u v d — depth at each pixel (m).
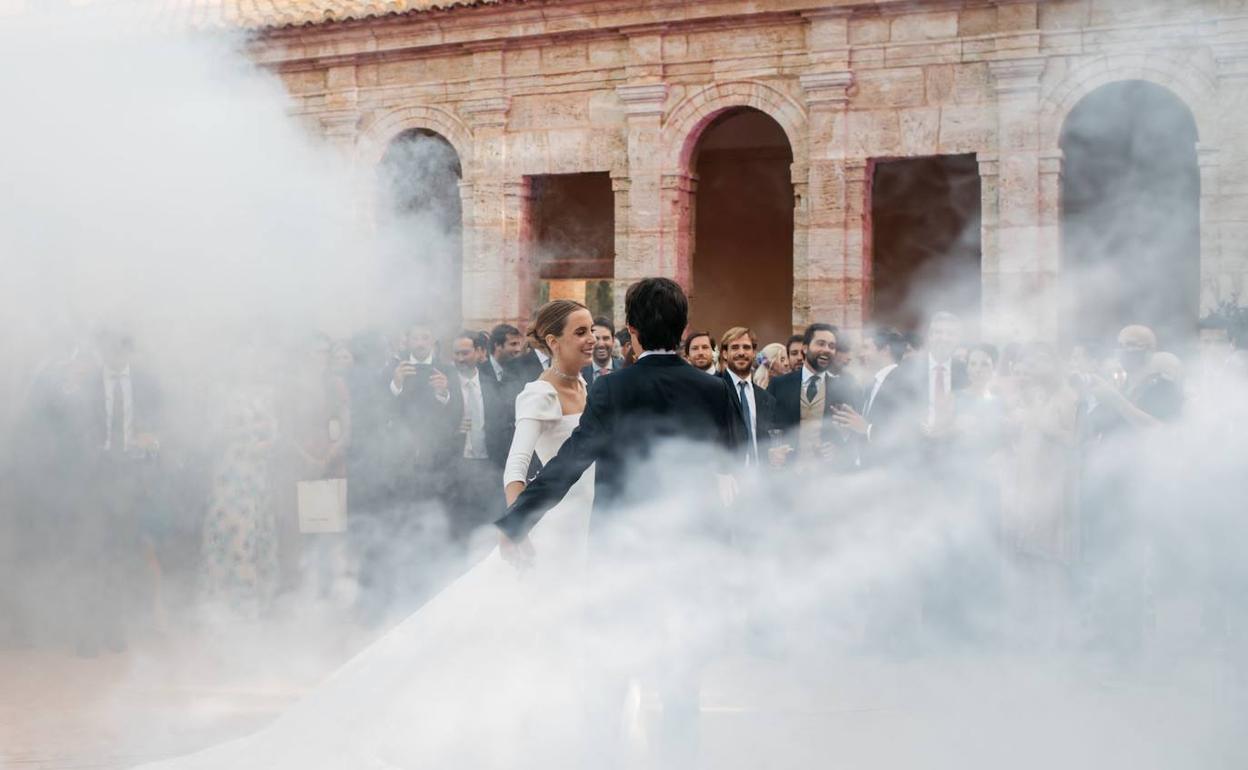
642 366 5.71
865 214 16.78
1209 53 15.05
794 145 17.02
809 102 16.84
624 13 17.64
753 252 23.19
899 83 16.47
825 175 16.80
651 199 17.73
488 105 18.62
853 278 16.75
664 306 5.71
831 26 16.62
